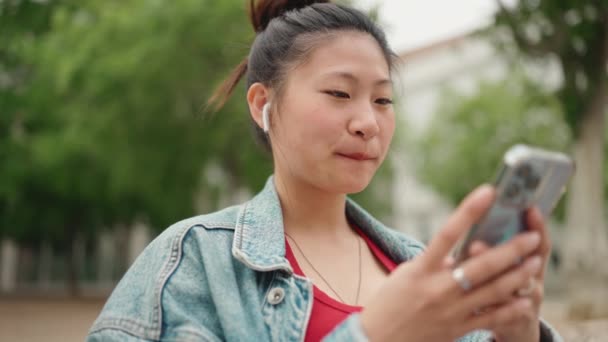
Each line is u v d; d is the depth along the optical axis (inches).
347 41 49.7
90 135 451.5
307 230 54.4
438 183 669.9
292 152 49.9
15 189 573.3
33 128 533.6
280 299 45.6
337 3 53.9
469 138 633.6
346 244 55.6
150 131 426.9
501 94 627.5
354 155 48.3
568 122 324.2
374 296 34.3
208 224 49.1
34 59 401.4
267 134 56.6
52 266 832.3
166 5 381.7
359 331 33.2
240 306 44.2
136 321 43.3
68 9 366.6
